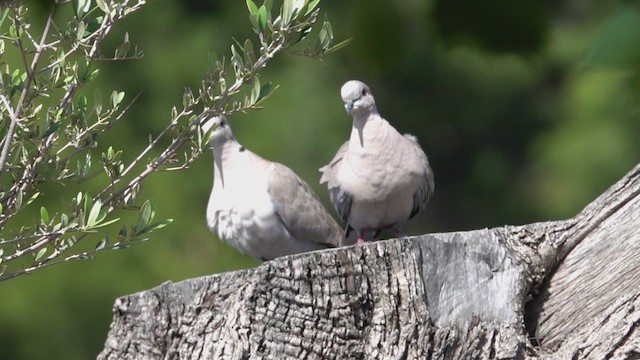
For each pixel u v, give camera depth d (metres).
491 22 6.90
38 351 25.16
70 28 9.30
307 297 8.27
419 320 8.38
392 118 28.88
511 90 28.84
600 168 26.42
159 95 26.30
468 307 8.66
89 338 25.22
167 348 8.50
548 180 27.72
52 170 9.31
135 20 26.73
